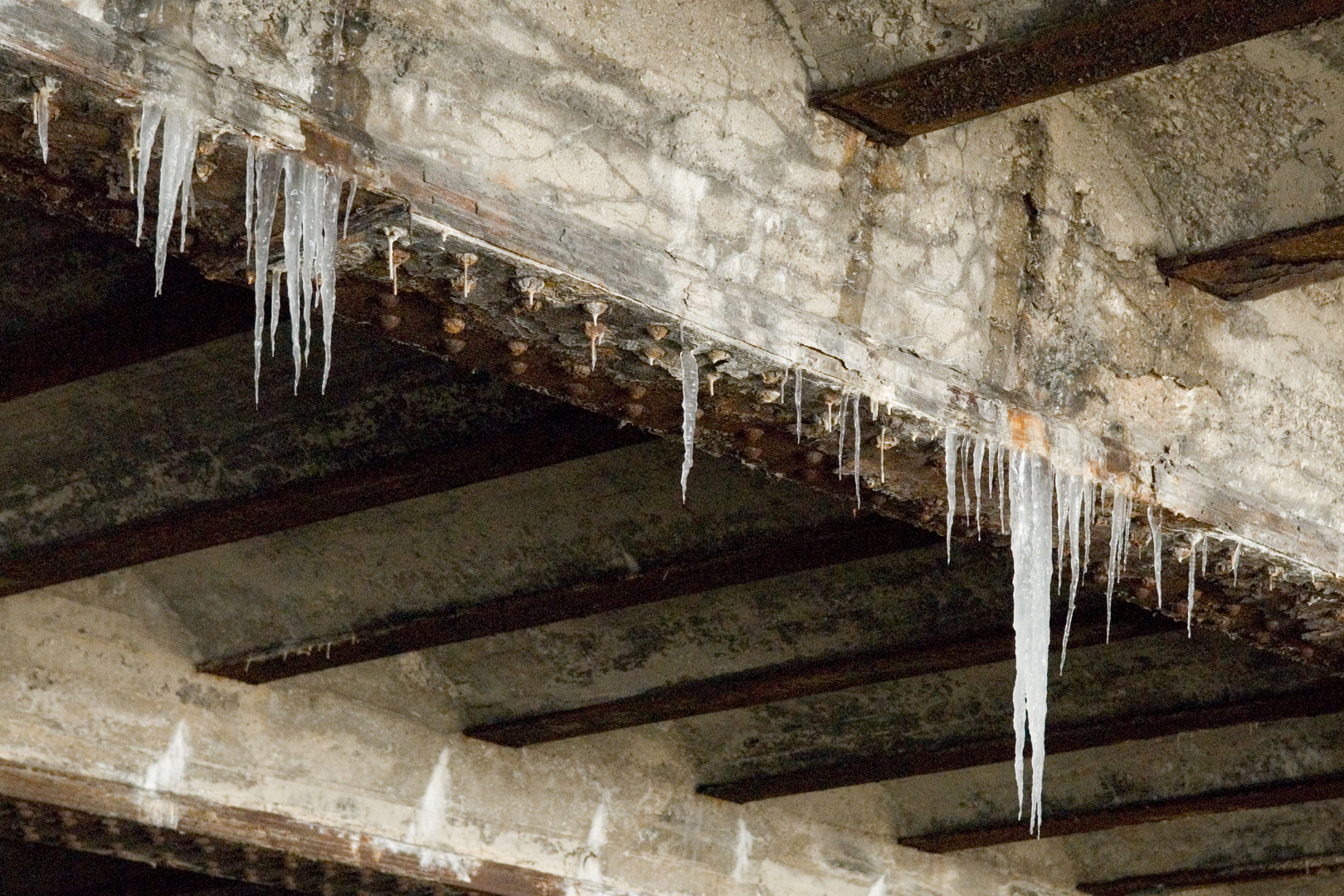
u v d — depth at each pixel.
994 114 8.61
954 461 8.69
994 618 12.30
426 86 7.03
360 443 10.40
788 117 8.34
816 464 9.00
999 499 9.16
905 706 14.39
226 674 13.00
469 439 10.16
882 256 8.64
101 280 9.20
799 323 8.20
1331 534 10.52
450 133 7.07
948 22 8.02
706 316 7.79
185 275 9.05
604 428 9.88
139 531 11.20
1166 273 9.85
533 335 7.72
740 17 8.20
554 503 11.47
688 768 15.52
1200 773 15.47
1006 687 13.95
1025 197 9.34
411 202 6.83
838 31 8.22
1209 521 9.82
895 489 9.23
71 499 11.33
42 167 6.46
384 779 13.64
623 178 7.64
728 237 8.01
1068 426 9.30
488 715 14.21
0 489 11.38
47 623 12.30
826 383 8.21
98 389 10.35
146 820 12.44
